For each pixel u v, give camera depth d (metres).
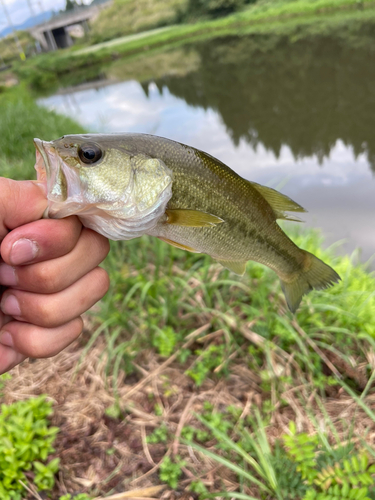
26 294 0.18
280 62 2.57
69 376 0.36
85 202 0.18
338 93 1.68
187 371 0.36
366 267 0.53
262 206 0.28
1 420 0.30
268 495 0.27
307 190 0.87
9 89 3.21
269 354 0.36
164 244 0.49
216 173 0.24
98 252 0.20
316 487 0.27
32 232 0.17
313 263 0.32
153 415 0.33
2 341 0.20
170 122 1.58
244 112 1.65
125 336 0.39
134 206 0.20
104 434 0.31
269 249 0.29
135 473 0.29
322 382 0.35
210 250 0.26
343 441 0.30
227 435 0.31
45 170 0.17
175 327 0.41
